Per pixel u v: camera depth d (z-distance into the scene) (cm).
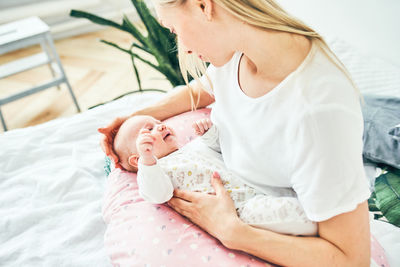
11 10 293
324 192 61
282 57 63
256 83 72
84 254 95
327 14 153
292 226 74
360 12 138
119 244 86
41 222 103
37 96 253
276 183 81
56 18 312
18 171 121
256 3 59
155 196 86
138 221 89
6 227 100
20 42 193
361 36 143
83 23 319
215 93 87
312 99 60
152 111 115
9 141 129
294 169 67
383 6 129
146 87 253
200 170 91
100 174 122
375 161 101
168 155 101
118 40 311
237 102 79
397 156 95
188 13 59
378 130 99
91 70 275
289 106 64
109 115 142
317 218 63
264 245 71
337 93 59
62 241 97
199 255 79
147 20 137
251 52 64
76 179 116
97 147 131
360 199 60
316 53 63
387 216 91
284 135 68
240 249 74
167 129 103
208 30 62
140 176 87
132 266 80
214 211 79
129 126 103
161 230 85
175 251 80
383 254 81
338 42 150
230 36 62
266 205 77
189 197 85
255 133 75
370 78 130
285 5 175
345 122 58
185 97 117
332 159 59
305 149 62
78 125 136
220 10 59
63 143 132
